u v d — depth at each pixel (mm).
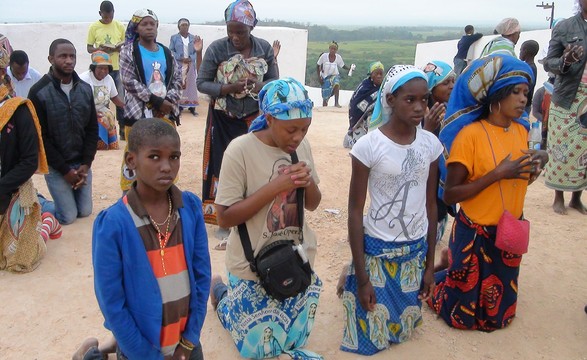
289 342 3299
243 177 2912
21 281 4305
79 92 5145
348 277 3447
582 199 6828
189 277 2551
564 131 5820
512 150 3512
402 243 3285
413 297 3465
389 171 3141
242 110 4941
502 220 3461
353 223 3230
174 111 5523
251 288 3107
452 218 6152
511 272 3668
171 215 2475
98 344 3410
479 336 3736
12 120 4129
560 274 4664
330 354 3477
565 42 5684
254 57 4969
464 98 3562
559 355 3549
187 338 2617
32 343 3521
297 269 2930
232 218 2887
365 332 3441
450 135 3627
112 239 2301
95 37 10727
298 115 2668
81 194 5551
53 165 5098
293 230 3062
